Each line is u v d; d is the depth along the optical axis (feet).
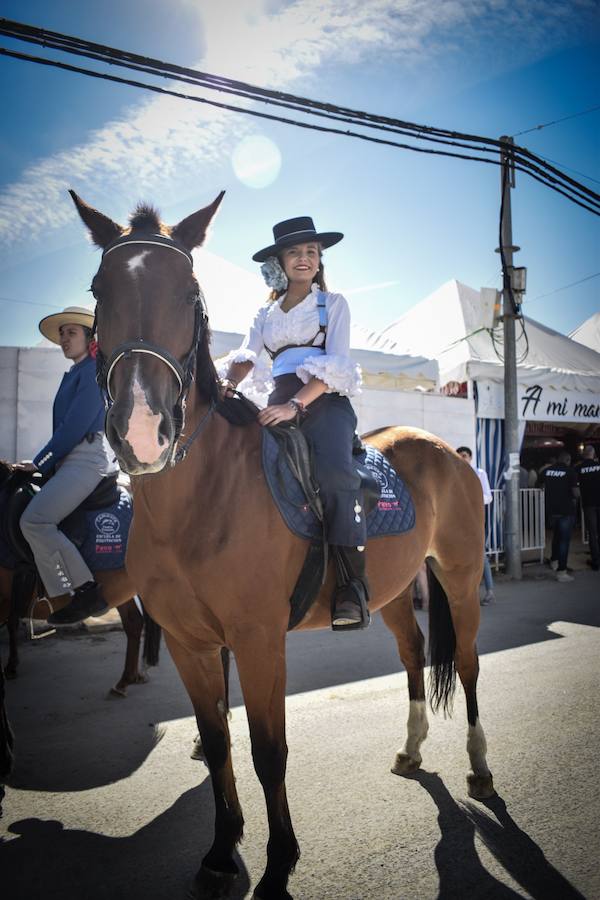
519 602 26.48
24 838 9.35
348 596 8.66
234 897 8.03
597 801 9.98
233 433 8.30
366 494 9.41
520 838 9.04
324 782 10.80
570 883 8.05
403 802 10.11
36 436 22.97
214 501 7.84
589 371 43.16
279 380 9.41
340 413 9.07
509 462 33.14
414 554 10.48
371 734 12.80
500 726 12.95
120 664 18.01
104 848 9.09
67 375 12.92
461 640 11.44
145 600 8.29
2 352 22.65
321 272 9.83
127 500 13.16
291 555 8.22
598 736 12.34
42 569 11.80
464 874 8.25
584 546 43.98
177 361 6.86
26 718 13.98
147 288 6.78
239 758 11.91
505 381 33.58
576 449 51.42
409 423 30.73
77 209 7.94
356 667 17.48
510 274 33.55
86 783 11.02
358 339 37.96
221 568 7.67
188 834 9.45
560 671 16.47
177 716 14.11
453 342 41.01
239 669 7.91
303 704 14.56
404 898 7.84
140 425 6.25
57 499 11.85
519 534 32.73
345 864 8.50
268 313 9.84
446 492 11.60
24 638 20.35
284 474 8.27
